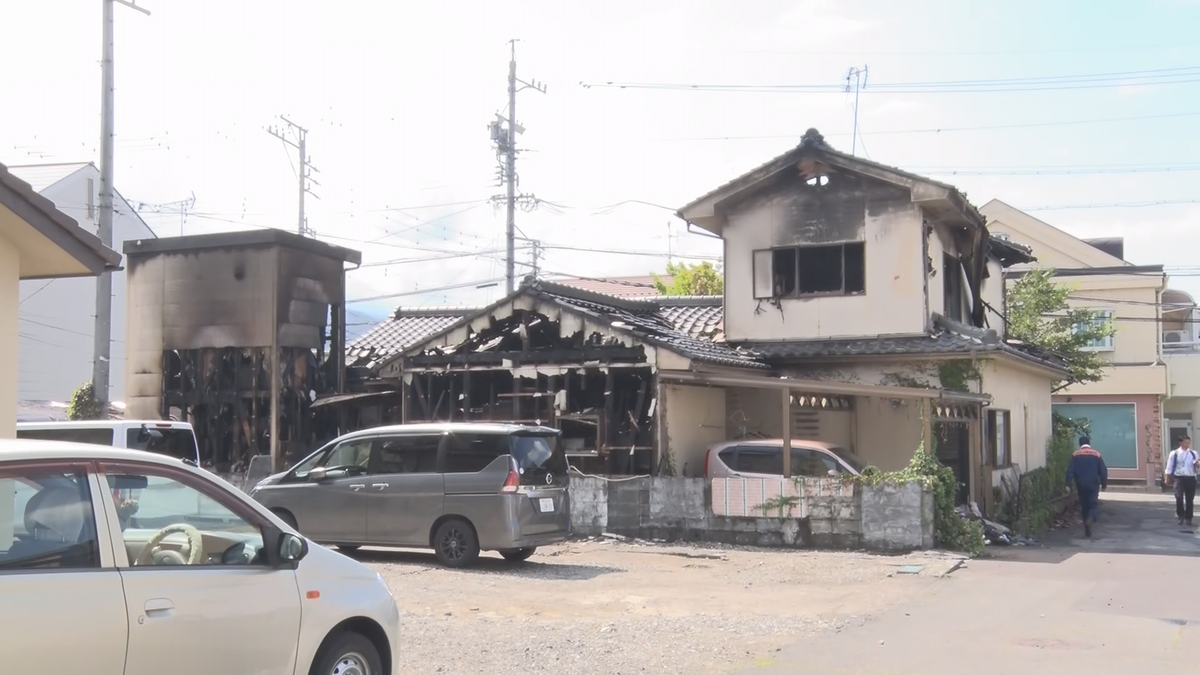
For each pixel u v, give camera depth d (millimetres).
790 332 20125
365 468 14000
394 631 6230
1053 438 25922
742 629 9312
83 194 36469
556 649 8367
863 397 19125
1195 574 12781
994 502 18797
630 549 15117
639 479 16219
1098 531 19859
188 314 21297
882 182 19484
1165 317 42375
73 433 14766
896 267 19344
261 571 5480
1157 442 35875
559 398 17484
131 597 4766
